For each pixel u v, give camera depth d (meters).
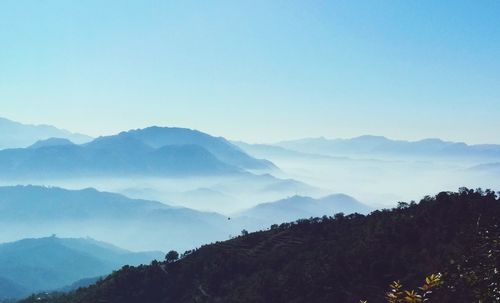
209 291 96.25
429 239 76.31
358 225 100.12
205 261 106.94
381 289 70.25
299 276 82.44
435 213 83.56
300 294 77.44
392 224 85.44
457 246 67.38
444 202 85.88
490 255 52.81
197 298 94.31
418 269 69.00
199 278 102.38
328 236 102.06
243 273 97.44
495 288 33.34
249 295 83.69
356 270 77.19
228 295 89.38
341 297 72.12
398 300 18.17
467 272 49.81
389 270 74.12
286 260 95.88
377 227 88.12
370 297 68.94
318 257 88.19
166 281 106.31
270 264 96.25
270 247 106.00
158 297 102.88
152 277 108.06
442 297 43.81
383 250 79.25
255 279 90.31
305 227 113.38
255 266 97.94
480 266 51.22
